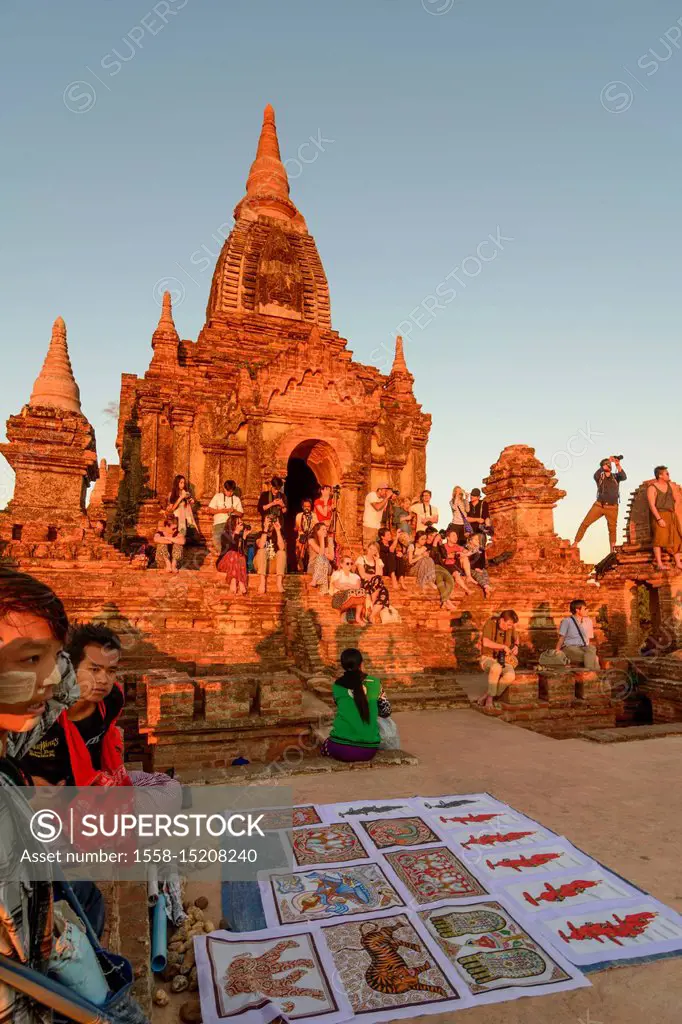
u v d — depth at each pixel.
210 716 7.77
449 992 3.06
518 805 5.75
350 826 5.18
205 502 19.19
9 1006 1.54
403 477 22.36
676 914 3.76
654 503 17.14
